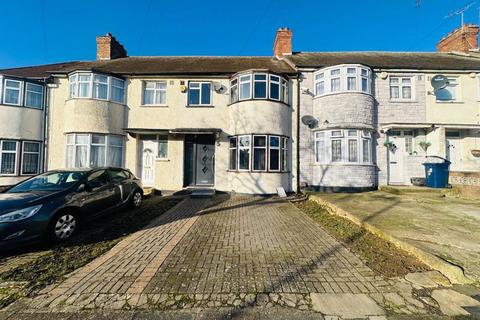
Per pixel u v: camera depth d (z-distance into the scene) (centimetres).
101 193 655
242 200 1036
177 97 1282
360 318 273
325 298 310
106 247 492
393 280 353
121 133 1255
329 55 1559
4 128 1165
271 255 446
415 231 527
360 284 343
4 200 492
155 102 1301
